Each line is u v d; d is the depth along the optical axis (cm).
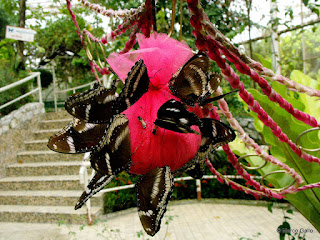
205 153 18
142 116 17
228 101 170
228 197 166
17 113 198
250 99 20
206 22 18
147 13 22
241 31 123
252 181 27
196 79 16
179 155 17
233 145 63
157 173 16
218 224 129
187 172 21
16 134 193
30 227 135
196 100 17
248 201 159
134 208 156
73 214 137
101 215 144
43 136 213
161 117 16
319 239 105
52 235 124
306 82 62
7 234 126
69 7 29
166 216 137
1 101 209
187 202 162
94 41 28
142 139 17
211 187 169
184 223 131
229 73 19
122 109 16
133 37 23
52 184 162
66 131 18
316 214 54
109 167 14
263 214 139
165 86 18
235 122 23
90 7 29
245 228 123
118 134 15
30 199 153
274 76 20
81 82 349
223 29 119
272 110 46
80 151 17
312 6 57
